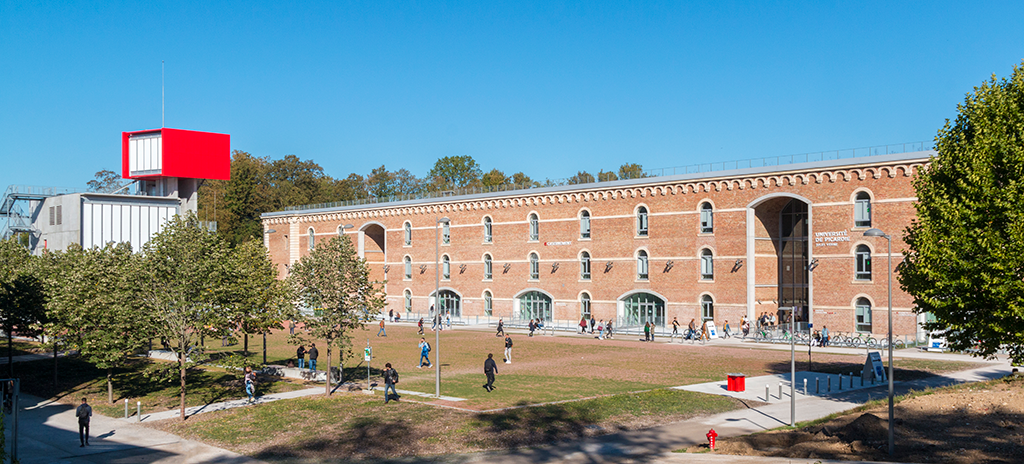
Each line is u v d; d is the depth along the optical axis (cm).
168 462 2380
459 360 4731
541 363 4534
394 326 7656
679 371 4109
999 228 2539
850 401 3116
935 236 2633
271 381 3994
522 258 7488
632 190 6700
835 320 5528
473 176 14938
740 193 6034
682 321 6350
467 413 2914
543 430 2631
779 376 3866
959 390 2844
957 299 2561
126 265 3173
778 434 2441
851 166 5441
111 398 3516
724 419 2806
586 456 2294
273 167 14312
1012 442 2052
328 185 14050
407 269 8581
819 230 5619
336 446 2483
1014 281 2405
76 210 6981
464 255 7969
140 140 7481
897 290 5225
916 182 2900
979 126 2633
